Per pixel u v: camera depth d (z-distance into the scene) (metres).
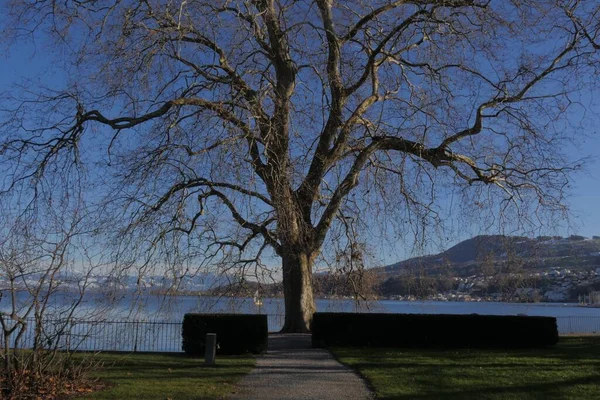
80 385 10.57
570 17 17.81
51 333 10.41
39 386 9.94
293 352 15.62
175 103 16.72
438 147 20.11
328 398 9.77
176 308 16.67
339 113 20.25
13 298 9.57
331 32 19.52
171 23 16.98
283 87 18.31
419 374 11.84
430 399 9.57
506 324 16.69
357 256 20.77
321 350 16.02
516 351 15.68
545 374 11.77
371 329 16.78
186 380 11.37
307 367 13.01
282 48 20.14
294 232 17.48
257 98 16.67
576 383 10.81
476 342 16.61
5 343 9.73
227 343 15.24
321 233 20.59
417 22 20.09
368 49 21.06
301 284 20.22
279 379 11.51
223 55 18.45
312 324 16.97
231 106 16.52
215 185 15.43
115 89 16.72
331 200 19.98
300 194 18.81
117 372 12.30
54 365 10.45
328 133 20.06
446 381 11.04
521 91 19.53
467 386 10.58
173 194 16.44
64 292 10.52
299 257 20.05
